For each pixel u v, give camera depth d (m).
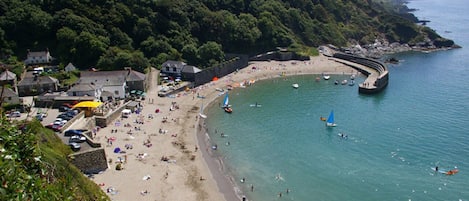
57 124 83.38
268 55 174.38
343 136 95.75
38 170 17.08
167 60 143.38
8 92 92.19
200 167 78.31
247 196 69.31
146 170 74.62
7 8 138.62
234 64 157.12
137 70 130.75
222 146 89.75
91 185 48.62
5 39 133.12
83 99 99.62
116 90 113.06
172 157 81.50
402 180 74.81
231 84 140.75
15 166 14.03
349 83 144.62
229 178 75.12
